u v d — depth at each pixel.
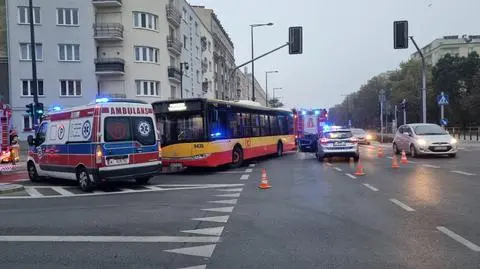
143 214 9.55
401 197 10.79
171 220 8.82
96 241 7.31
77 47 41.34
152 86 44.03
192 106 18.25
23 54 40.50
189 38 55.72
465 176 14.53
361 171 16.03
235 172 18.33
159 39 44.72
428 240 6.82
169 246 6.89
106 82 42.50
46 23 40.62
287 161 23.33
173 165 18.50
